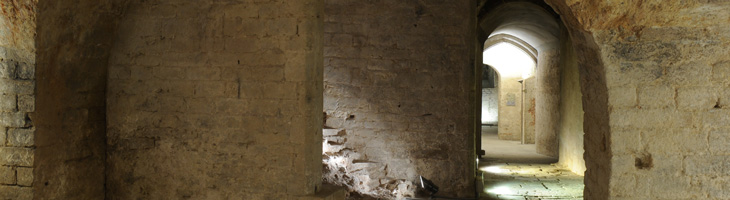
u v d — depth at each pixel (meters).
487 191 7.40
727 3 3.41
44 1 4.07
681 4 3.47
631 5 3.52
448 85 6.88
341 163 7.02
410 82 6.93
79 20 4.48
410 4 6.84
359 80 6.99
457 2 6.80
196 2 4.73
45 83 4.41
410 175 7.00
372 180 7.01
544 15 10.05
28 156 4.37
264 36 4.56
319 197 4.52
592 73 4.07
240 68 4.65
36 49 4.23
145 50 4.91
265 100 4.59
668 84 3.68
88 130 4.92
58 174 4.62
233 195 4.74
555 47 11.67
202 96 4.77
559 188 7.62
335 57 6.99
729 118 3.63
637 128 3.73
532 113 14.29
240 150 4.70
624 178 3.77
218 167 4.77
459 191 6.94
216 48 4.70
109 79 5.04
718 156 3.67
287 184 4.57
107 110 5.07
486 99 21.77
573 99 9.53
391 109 6.98
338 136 7.07
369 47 6.93
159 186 4.96
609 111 3.76
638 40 3.67
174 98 4.86
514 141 15.21
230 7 4.64
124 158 5.06
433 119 6.94
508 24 11.26
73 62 4.63
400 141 6.99
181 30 4.79
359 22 6.92
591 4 3.59
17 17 4.11
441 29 6.84
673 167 3.72
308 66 4.48
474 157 7.07
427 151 6.97
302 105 4.50
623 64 3.70
